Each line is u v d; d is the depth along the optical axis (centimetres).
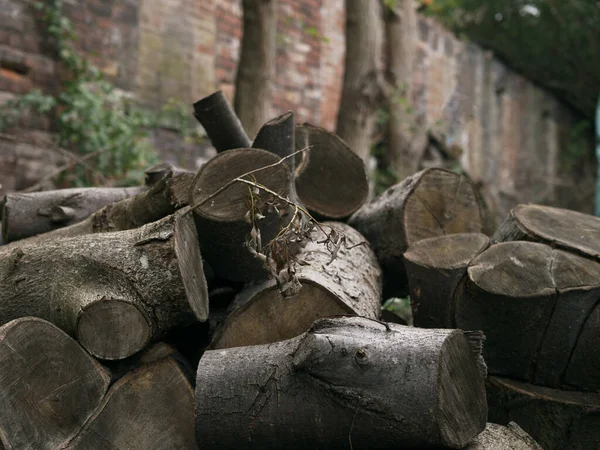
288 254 229
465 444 203
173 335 256
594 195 1430
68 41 602
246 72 540
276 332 249
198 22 730
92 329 217
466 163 1164
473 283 256
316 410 203
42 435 206
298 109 868
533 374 264
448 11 1181
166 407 227
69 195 327
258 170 238
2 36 552
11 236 317
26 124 570
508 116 1276
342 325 215
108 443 219
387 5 770
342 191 339
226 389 213
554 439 250
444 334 203
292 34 852
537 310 254
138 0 667
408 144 782
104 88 620
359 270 289
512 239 288
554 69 1355
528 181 1317
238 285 281
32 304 228
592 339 253
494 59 1252
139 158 618
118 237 233
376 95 604
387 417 194
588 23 1316
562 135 1408
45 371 210
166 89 696
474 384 211
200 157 739
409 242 317
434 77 1094
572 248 265
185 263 228
